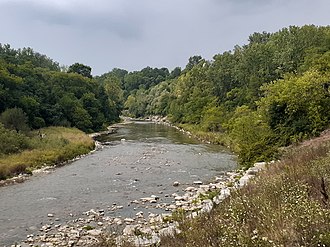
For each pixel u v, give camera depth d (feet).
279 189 31.07
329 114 96.94
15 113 161.68
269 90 118.01
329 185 29.91
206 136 175.52
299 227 20.11
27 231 51.06
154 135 201.26
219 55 298.56
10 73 211.20
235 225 23.26
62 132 187.11
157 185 78.18
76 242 45.78
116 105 370.73
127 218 55.06
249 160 79.71
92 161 112.57
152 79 588.09
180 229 34.01
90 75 366.84
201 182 79.25
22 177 89.15
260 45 237.25
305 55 176.76
